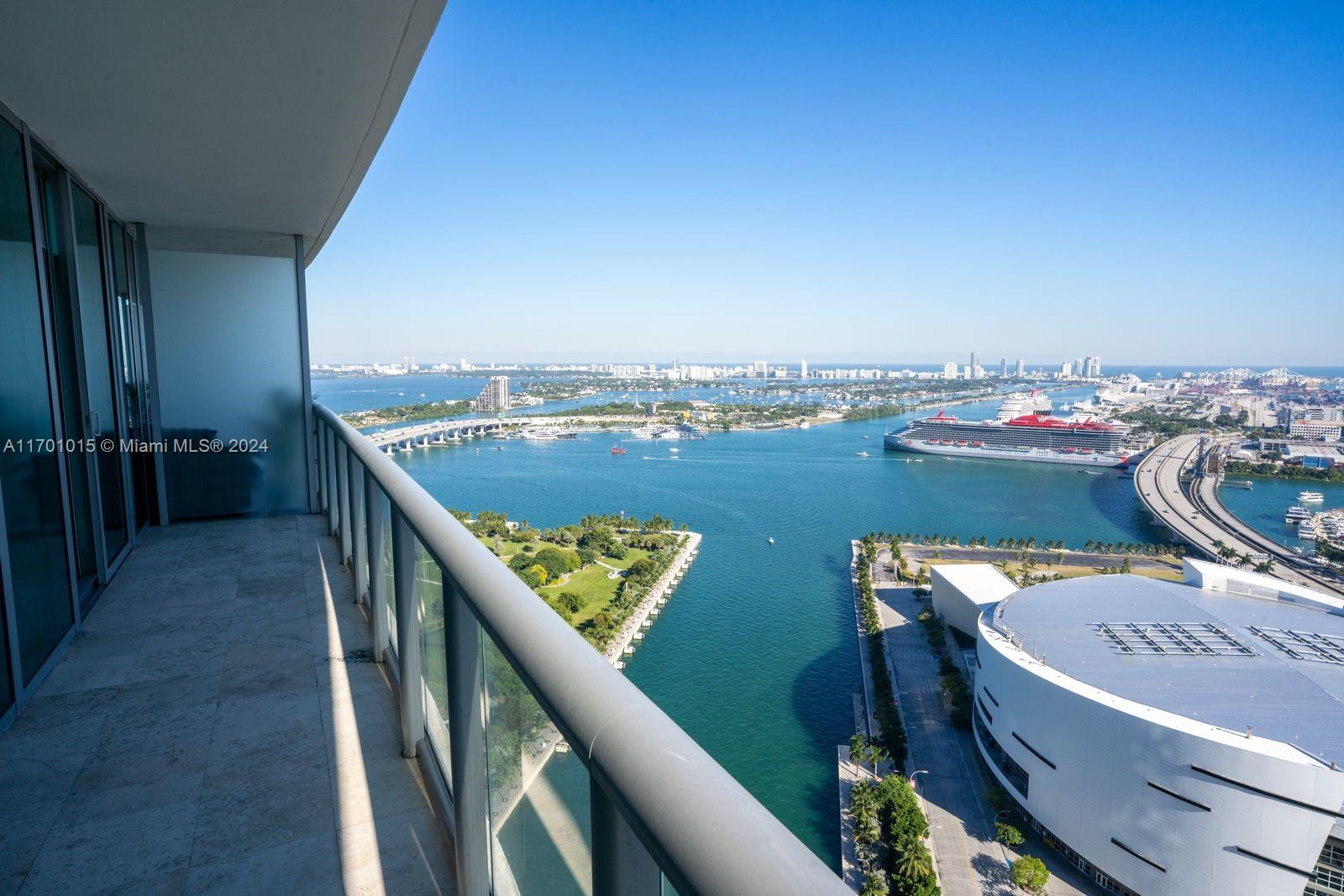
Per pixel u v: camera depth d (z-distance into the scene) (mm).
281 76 2244
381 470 1762
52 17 1844
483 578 895
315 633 2705
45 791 1765
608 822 604
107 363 3662
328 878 1476
